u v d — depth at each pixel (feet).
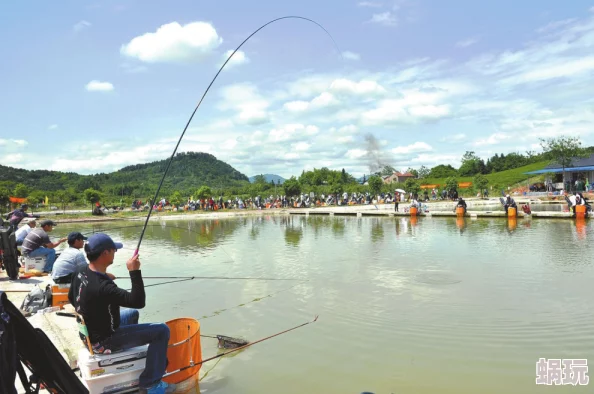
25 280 30.60
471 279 32.63
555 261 38.09
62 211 143.54
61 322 20.51
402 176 318.45
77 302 13.71
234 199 160.86
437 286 30.94
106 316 13.65
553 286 29.86
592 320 23.02
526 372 17.35
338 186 168.14
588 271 33.91
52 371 11.88
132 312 16.40
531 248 45.50
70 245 24.43
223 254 49.01
